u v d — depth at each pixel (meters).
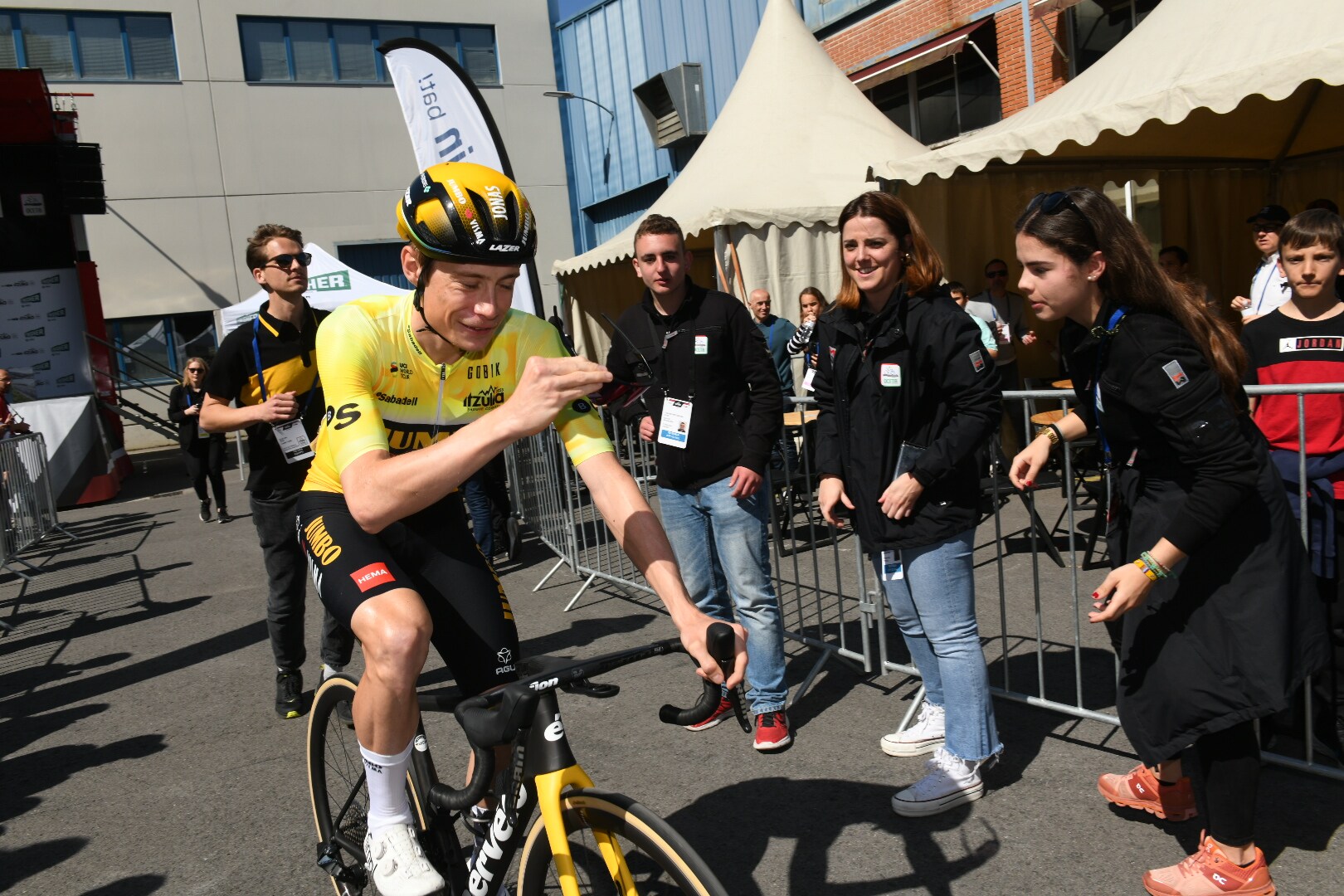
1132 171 7.44
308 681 4.25
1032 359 7.74
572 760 1.49
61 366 12.32
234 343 3.41
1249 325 2.99
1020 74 11.24
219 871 2.64
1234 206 8.02
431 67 6.47
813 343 3.40
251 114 18.12
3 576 7.69
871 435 2.60
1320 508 2.70
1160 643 1.97
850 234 2.49
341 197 18.83
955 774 2.61
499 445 1.32
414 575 1.86
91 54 17.17
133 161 17.42
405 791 1.81
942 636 2.61
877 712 3.33
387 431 1.81
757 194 7.76
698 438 3.09
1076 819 2.49
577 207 20.61
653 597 5.04
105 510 11.13
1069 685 3.36
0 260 11.96
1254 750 1.98
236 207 18.09
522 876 1.55
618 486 1.70
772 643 3.08
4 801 3.25
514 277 1.57
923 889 2.27
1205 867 2.05
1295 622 1.90
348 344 1.66
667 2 17.56
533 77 20.06
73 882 2.65
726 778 2.93
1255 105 6.66
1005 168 7.06
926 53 11.77
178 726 3.84
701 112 17.11
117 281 17.44
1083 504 6.04
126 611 5.99
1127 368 1.90
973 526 2.58
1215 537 1.89
